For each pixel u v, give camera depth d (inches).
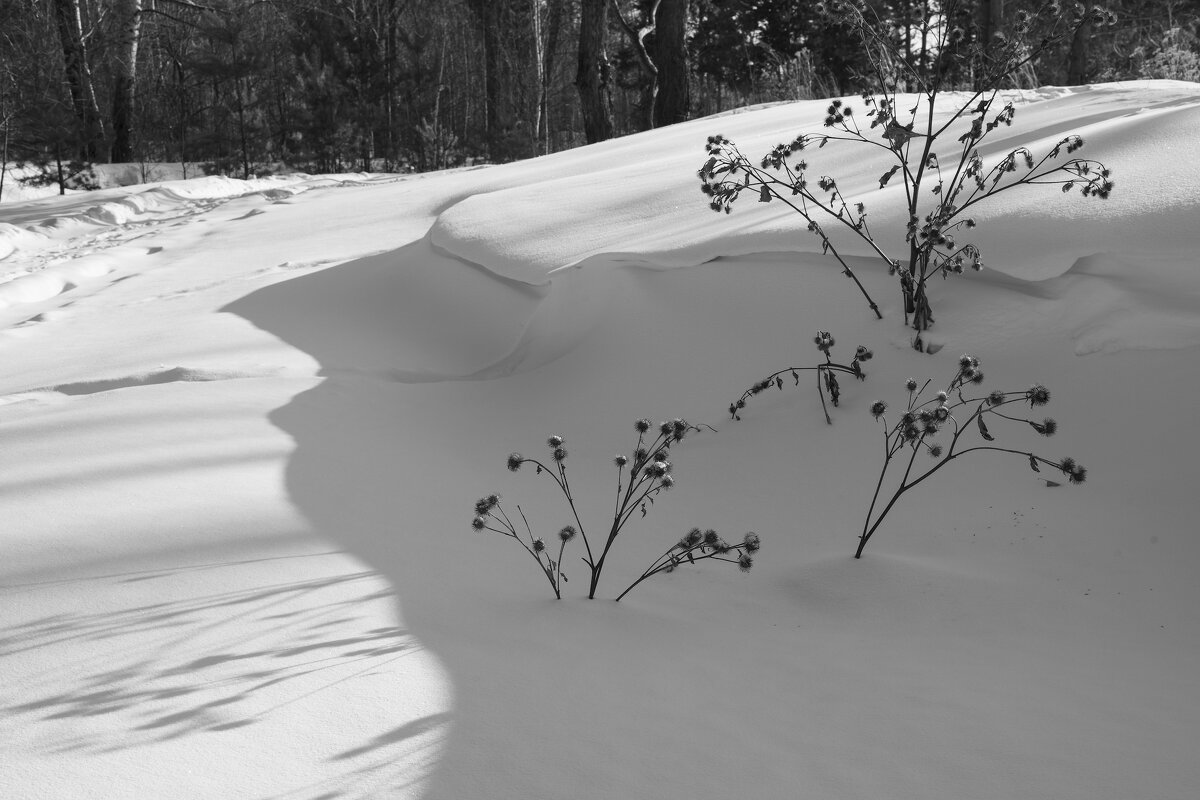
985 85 113.4
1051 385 97.8
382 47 753.0
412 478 105.3
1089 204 110.1
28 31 708.7
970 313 108.4
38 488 97.6
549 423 120.3
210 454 108.0
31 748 55.1
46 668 64.4
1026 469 90.4
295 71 650.8
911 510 89.7
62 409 127.0
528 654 68.1
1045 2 113.0
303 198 349.1
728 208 116.8
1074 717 58.9
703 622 75.3
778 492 97.0
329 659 65.9
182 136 681.0
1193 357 93.9
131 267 256.1
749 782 53.1
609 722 59.0
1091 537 80.9
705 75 1253.7
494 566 85.4
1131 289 100.7
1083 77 512.1
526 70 952.3
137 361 150.0
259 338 162.7
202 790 51.1
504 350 149.8
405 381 142.9
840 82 631.8
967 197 123.6
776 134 229.1
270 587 77.4
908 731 57.9
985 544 82.9
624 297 134.0
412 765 53.7
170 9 842.2
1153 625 70.4
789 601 78.4
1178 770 53.0
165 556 82.4
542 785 52.4
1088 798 50.9
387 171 663.8
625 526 95.0
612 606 77.1
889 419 101.2
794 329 117.6
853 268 119.7
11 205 423.8
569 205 185.0
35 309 213.9
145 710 59.1
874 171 162.1
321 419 122.0
